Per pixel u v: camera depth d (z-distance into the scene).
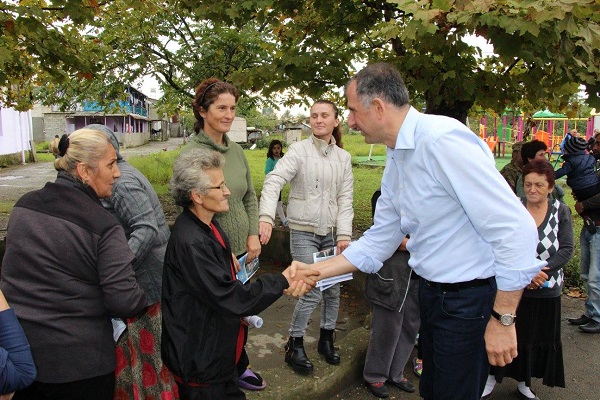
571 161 4.54
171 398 2.50
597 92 3.91
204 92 2.97
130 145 40.50
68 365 1.94
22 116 22.62
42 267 1.90
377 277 3.26
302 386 3.17
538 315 3.26
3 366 1.66
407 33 3.27
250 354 3.93
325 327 3.52
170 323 2.19
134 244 2.40
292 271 2.53
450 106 4.83
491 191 1.88
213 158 2.24
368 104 2.11
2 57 4.49
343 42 5.49
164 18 8.86
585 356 4.07
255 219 3.34
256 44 8.93
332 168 3.46
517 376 3.37
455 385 2.17
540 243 3.22
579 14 3.14
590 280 4.49
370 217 8.59
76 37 6.18
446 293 2.11
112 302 1.96
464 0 3.29
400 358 3.47
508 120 26.17
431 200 2.04
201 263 2.12
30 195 1.98
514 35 3.44
